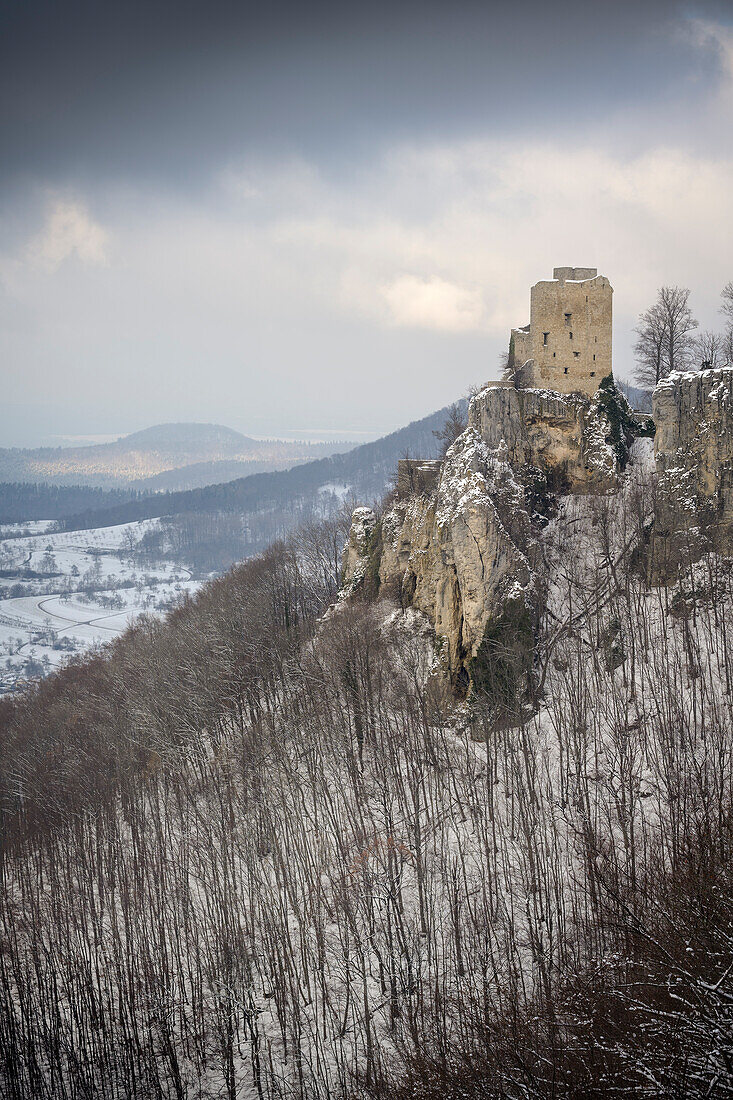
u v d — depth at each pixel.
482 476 126.06
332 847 106.19
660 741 104.00
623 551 128.88
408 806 104.62
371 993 90.75
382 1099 77.12
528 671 118.50
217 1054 89.50
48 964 101.81
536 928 91.25
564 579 131.25
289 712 129.12
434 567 131.12
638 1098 51.34
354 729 120.06
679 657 115.19
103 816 124.81
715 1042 44.53
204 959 99.12
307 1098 82.12
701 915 65.50
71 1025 97.06
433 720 118.50
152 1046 90.81
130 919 107.81
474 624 120.00
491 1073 69.56
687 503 128.62
